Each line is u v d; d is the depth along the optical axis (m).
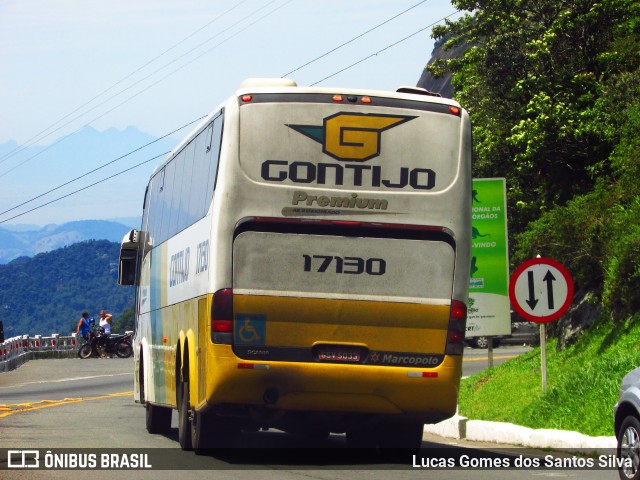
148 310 25.06
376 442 19.19
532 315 21.47
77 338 71.19
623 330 24.30
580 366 24.69
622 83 34.41
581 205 28.36
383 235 16.95
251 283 16.66
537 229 28.75
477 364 47.72
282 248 16.73
